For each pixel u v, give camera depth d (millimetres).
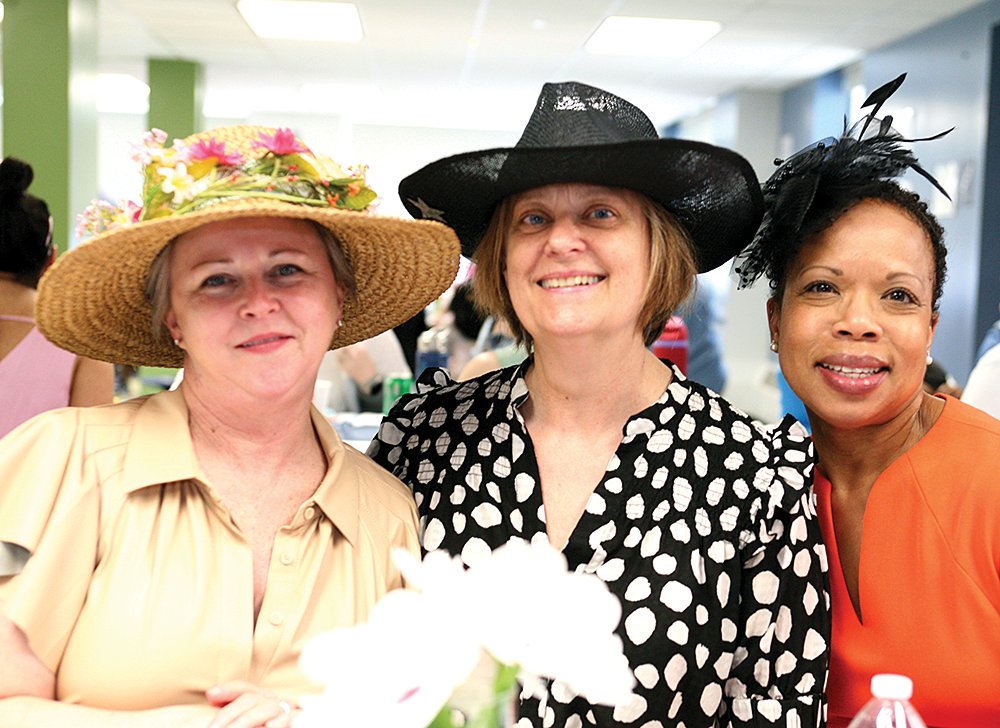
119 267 1229
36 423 1218
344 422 3664
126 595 1160
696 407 1460
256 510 1259
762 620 1383
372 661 749
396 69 9953
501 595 772
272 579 1220
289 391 1214
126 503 1196
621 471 1403
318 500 1247
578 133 1371
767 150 11289
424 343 3861
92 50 6590
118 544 1185
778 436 1453
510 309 1520
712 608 1365
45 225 2445
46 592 1129
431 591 772
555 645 759
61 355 2461
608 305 1344
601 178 1317
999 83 7098
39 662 1133
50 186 6223
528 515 1415
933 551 1420
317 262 1234
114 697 1137
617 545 1370
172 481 1208
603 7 7195
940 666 1404
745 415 1479
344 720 732
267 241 1191
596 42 8508
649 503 1388
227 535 1216
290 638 1198
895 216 1405
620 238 1348
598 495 1391
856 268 1394
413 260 1375
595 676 762
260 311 1175
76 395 2543
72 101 6250
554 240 1328
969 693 1395
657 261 1403
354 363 4234
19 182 2395
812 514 1404
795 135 10852
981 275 7223
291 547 1237
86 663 1142
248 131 1249
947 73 7684
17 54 6164
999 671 1379
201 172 1190
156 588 1167
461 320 3795
